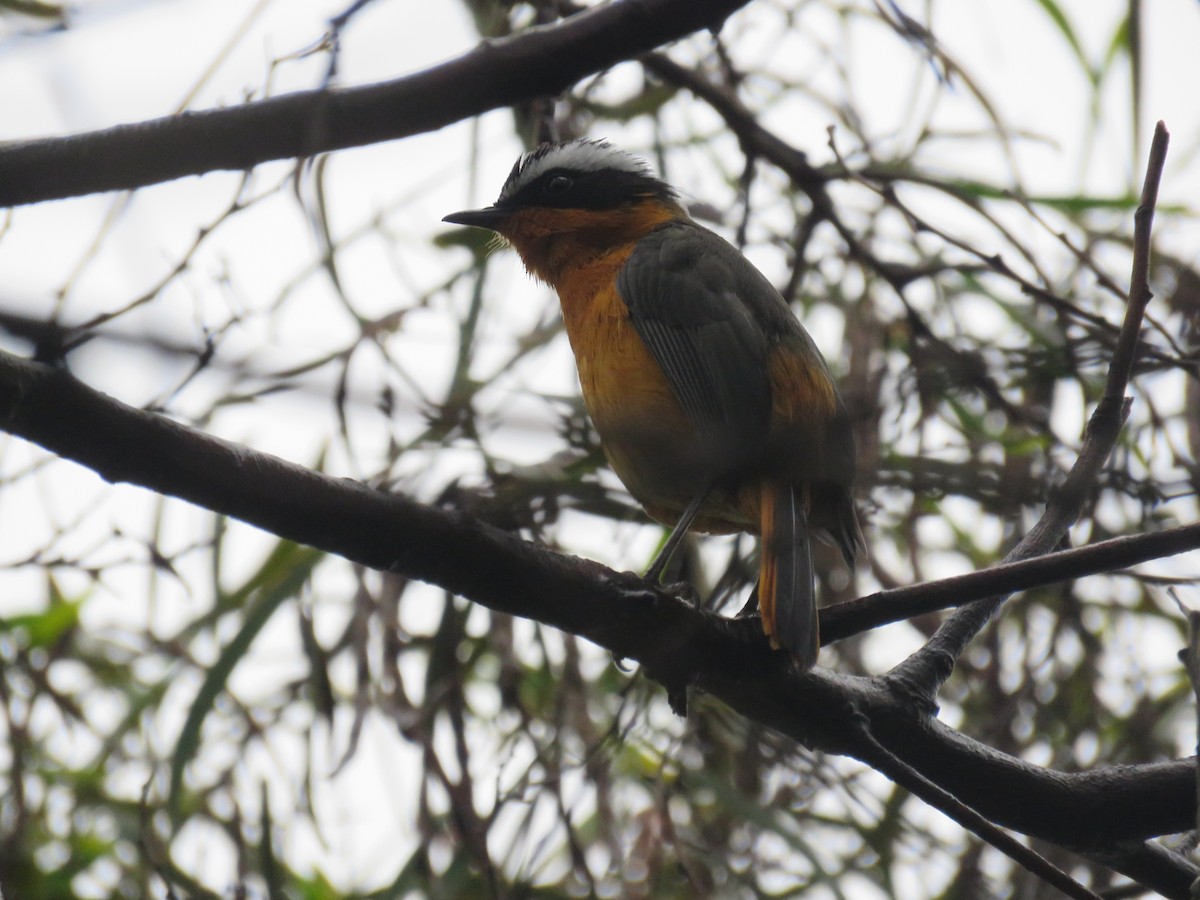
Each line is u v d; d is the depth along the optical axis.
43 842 11.01
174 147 7.09
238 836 10.38
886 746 8.17
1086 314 10.38
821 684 7.71
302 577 10.08
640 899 9.30
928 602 7.61
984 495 10.59
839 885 10.18
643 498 9.48
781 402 8.93
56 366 5.93
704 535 10.76
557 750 9.56
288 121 7.12
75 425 6.04
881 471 10.66
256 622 9.88
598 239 10.29
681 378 9.07
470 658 10.21
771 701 7.68
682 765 10.49
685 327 9.15
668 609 7.32
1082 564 7.38
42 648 11.39
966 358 11.12
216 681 9.75
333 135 7.23
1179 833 8.45
